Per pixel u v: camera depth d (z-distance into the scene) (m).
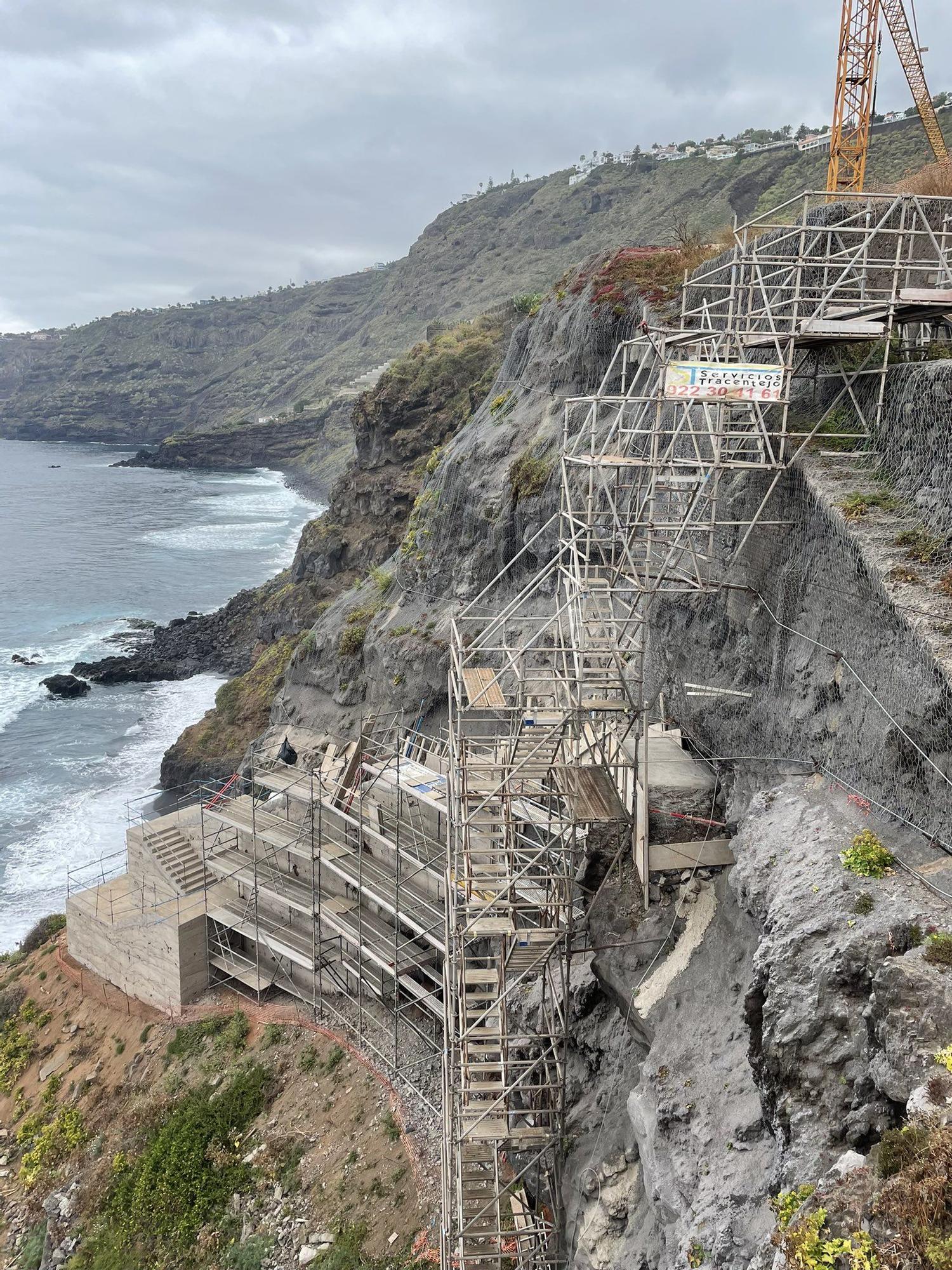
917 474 14.70
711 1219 12.59
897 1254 7.63
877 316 16.23
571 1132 19.53
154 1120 29.67
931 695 12.35
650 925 18.48
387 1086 26.95
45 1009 37.12
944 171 23.50
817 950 11.59
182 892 34.94
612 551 20.67
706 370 15.57
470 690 20.31
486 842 21.33
